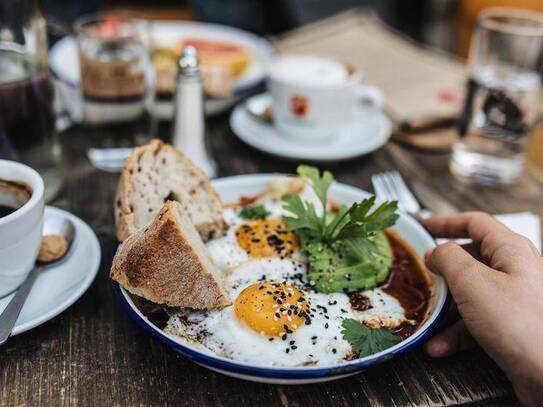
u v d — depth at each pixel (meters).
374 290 0.39
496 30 0.56
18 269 0.37
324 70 0.58
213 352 0.33
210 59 0.67
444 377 0.35
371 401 0.33
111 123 0.56
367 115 0.63
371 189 0.54
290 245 0.41
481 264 0.34
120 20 0.58
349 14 0.93
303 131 0.57
